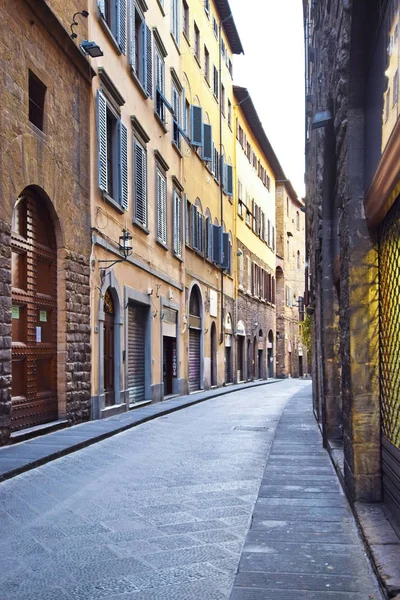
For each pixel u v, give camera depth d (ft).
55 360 39.70
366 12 16.83
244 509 20.54
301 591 12.56
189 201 84.64
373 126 16.75
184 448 34.17
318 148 34.24
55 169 38.65
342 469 22.49
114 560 15.42
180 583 13.76
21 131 33.81
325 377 31.53
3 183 31.40
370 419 18.24
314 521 17.62
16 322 34.94
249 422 48.06
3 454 29.09
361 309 18.39
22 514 19.83
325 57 26.84
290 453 29.84
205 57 98.78
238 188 121.80
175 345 77.00
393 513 16.22
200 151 92.02
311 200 48.34
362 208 18.51
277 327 170.30
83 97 44.32
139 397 61.16
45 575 14.40
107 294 50.39
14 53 33.22
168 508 20.66
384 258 17.56
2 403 30.96
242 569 13.87
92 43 42.55
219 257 100.53
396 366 15.90
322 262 32.12
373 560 13.38
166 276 70.13
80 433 37.14
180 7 81.97
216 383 100.73
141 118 60.90
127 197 54.65
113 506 20.90
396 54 13.33
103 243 47.50
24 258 35.68
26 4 34.45
